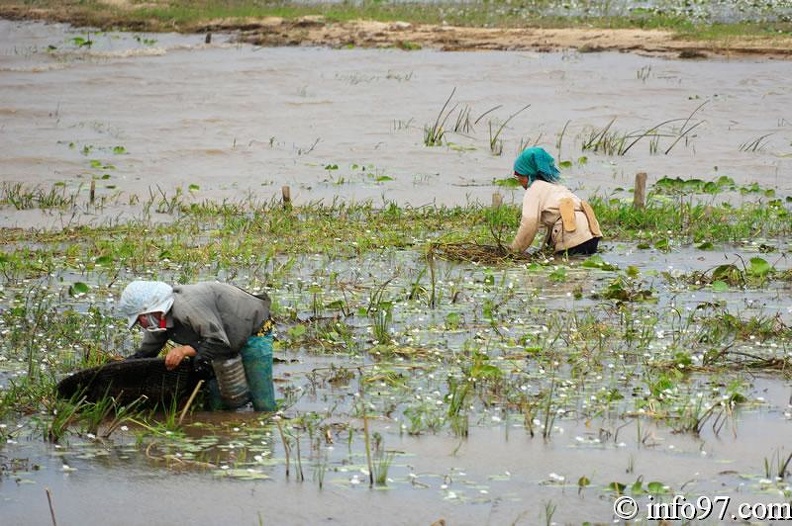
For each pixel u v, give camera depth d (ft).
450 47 192.13
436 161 127.34
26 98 159.84
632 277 75.15
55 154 129.29
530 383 53.47
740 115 147.84
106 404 49.96
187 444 46.26
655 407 49.75
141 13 227.61
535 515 39.63
